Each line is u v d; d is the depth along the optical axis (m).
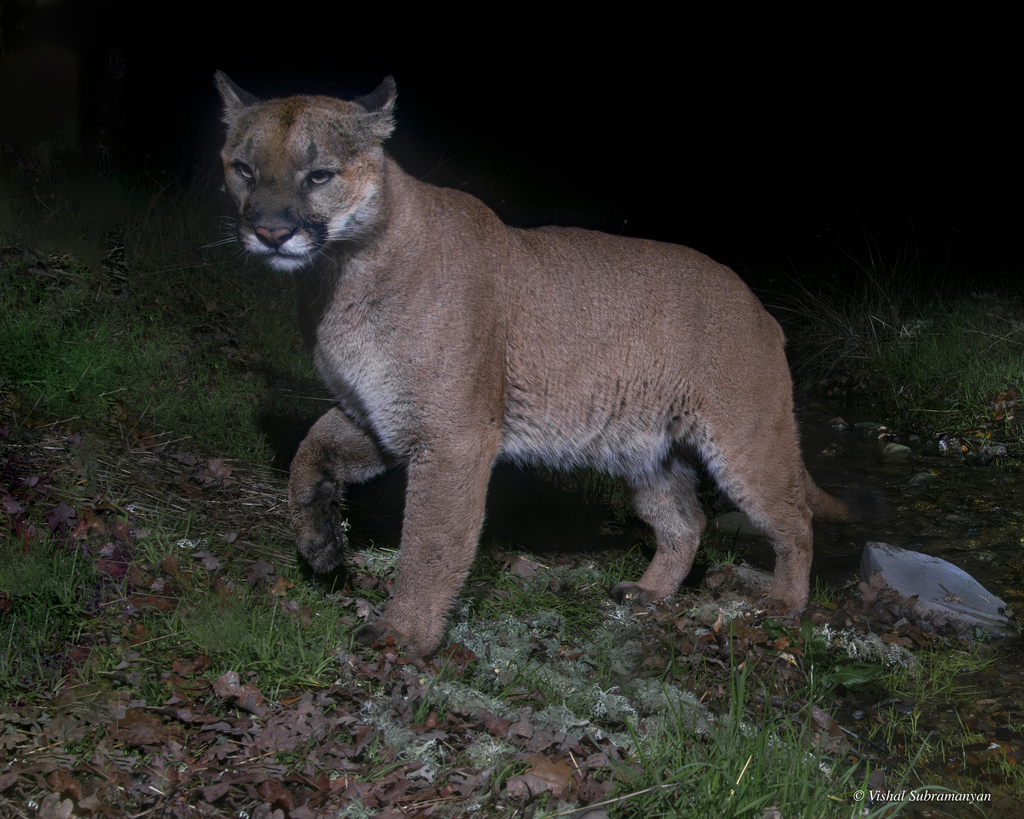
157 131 3.99
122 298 2.40
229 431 1.95
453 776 1.15
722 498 2.23
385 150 1.47
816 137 5.41
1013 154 4.79
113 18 2.89
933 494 2.28
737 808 1.11
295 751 1.14
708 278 1.68
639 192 5.12
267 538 1.63
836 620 1.66
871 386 3.05
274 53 5.54
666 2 5.91
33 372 1.93
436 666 1.37
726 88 5.80
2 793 1.02
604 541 1.96
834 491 2.29
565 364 1.58
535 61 6.08
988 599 1.72
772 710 1.38
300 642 1.32
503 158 5.42
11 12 2.70
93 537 1.50
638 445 1.67
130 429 1.86
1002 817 1.19
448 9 6.05
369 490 1.92
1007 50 5.06
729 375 1.64
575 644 1.53
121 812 1.02
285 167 1.35
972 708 1.44
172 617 1.34
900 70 5.34
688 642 1.53
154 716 1.15
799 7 5.60
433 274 1.44
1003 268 3.66
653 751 1.21
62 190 2.75
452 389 1.43
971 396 2.78
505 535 1.87
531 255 1.57
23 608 1.29
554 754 1.21
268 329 2.52
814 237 4.34
